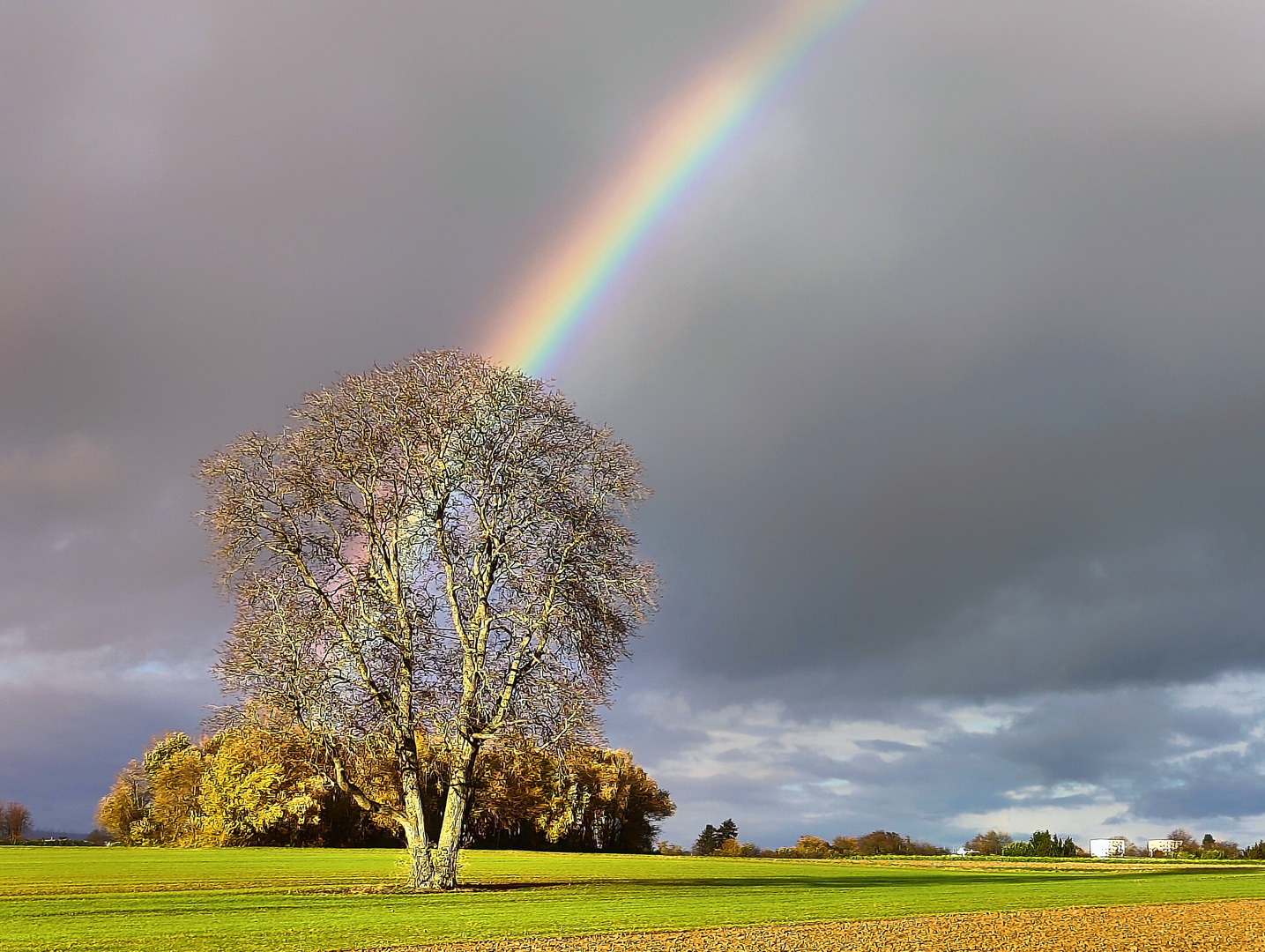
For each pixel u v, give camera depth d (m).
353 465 39.84
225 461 39.53
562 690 37.25
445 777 42.09
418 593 40.16
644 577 40.38
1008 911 34.16
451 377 41.22
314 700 36.69
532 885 43.38
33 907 29.73
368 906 30.88
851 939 26.11
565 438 41.88
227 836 98.00
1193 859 121.44
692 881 51.62
